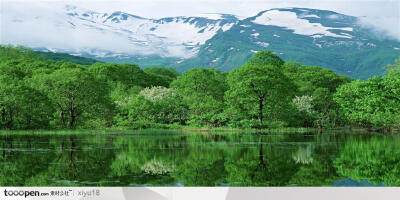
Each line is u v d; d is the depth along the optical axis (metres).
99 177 23.27
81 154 32.75
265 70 74.69
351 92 70.12
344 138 50.75
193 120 75.62
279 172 25.06
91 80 74.19
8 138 50.06
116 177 23.30
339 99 72.25
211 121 74.00
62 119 73.00
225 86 96.62
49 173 24.33
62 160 29.36
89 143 42.69
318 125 80.50
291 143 42.84
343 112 80.31
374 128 73.94
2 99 66.50
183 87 101.06
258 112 74.12
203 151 35.00
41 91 72.12
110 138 50.50
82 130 66.94
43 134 58.78
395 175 24.27
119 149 36.44
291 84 80.56
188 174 24.28
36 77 78.31
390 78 57.31
